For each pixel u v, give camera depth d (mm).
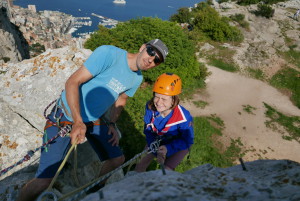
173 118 2701
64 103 2844
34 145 5336
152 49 2566
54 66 5812
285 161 1671
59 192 4094
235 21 34062
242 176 1520
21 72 5750
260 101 21328
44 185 2879
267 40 30797
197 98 20688
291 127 18562
